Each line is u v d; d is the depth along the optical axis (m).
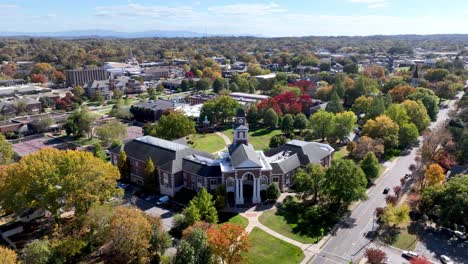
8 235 87.38
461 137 133.50
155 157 114.31
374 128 148.25
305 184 100.94
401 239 85.50
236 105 197.12
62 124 192.25
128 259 76.25
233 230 69.31
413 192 109.00
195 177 107.75
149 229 73.31
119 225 70.69
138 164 118.00
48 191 82.44
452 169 116.62
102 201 92.88
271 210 99.50
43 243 70.50
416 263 69.88
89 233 81.06
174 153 112.88
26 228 90.69
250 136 176.50
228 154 116.25
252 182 107.62
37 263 67.88
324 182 98.81
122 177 120.75
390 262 76.62
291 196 105.12
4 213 96.88
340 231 89.12
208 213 87.69
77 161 87.56
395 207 94.31
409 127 150.00
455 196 85.75
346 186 95.00
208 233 70.25
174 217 87.56
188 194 107.75
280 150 124.94
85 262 76.38
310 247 82.38
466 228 86.94
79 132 176.62
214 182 105.44
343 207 100.62
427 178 104.25
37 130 184.62
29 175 82.31
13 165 87.38
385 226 91.25
